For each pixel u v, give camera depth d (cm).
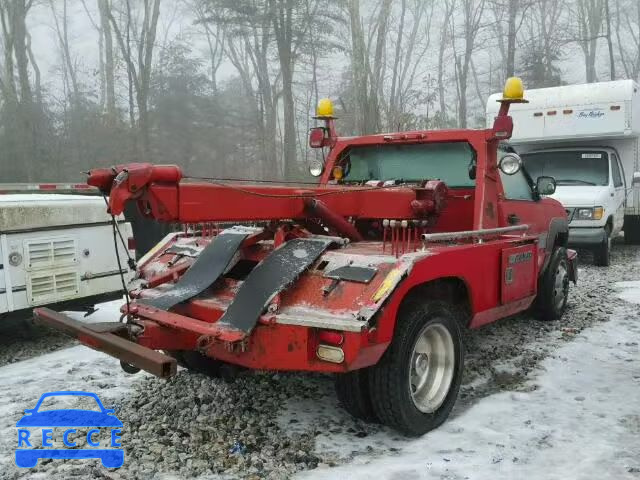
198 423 408
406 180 577
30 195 657
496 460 358
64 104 2741
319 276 374
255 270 386
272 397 456
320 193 414
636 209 1316
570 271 720
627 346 587
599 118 1073
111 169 333
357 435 394
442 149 563
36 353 603
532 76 3169
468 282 434
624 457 361
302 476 339
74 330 373
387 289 348
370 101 2078
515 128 1151
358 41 2028
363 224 502
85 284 638
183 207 341
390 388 372
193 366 455
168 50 2736
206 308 390
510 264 499
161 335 397
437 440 387
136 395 462
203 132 2617
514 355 563
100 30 3238
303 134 3588
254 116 2828
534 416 423
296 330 350
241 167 2756
